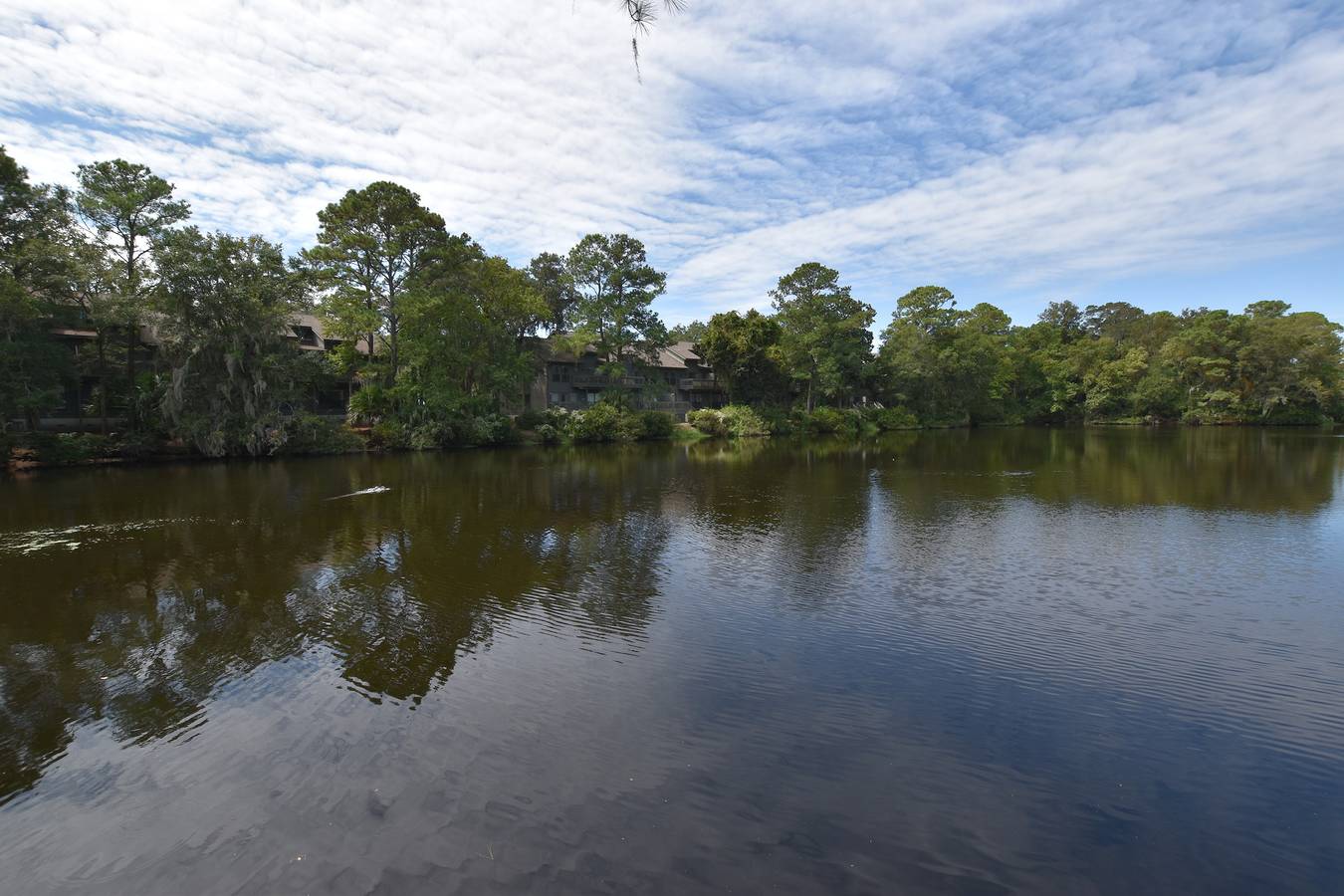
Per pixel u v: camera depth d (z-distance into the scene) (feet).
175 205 116.88
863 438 190.19
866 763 22.54
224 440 110.22
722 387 220.43
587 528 60.80
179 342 108.47
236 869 17.51
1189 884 17.15
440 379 141.08
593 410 172.76
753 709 26.30
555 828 18.99
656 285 190.19
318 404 153.48
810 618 36.81
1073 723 25.35
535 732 24.45
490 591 41.63
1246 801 20.63
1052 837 18.89
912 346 229.45
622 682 28.66
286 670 30.01
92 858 18.01
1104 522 63.41
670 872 17.31
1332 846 18.57
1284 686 28.45
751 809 19.94
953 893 16.71
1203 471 102.68
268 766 22.30
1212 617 36.88
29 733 24.68
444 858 17.79
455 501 74.90
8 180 97.35
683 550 52.60
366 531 58.80
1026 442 169.78
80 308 105.60
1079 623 35.96
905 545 54.24
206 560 48.62
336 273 132.05
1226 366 239.91
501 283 154.51
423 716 25.67
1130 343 280.72
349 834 18.81
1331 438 171.53
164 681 28.91
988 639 33.68
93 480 87.71
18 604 38.83
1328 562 48.14
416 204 134.92
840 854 18.04
